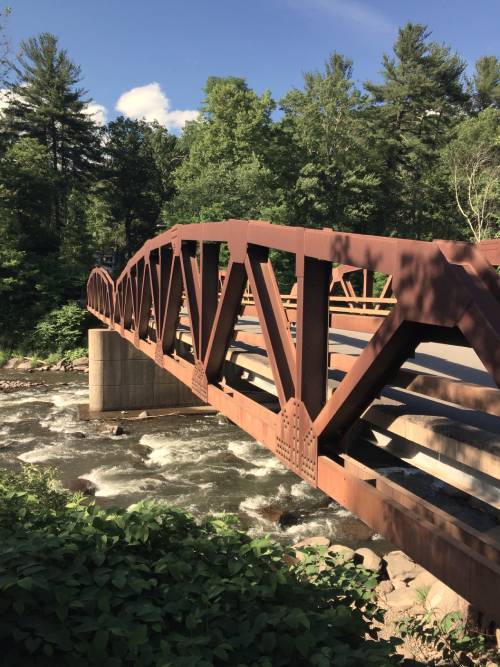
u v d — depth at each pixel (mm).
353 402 4113
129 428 22141
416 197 57656
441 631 7047
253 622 3801
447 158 47812
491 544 2955
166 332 10922
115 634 3377
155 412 24656
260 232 5398
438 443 3771
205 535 4910
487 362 2594
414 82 59875
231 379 9375
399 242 3256
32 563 3611
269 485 15500
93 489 15195
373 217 55344
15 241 44562
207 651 3395
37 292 43344
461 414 4707
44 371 34844
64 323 40438
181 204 45406
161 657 3273
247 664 3510
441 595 7863
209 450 18953
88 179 64250
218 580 4035
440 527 3334
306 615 3814
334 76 51156
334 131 50312
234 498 14492
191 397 26266
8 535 4484
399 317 3281
